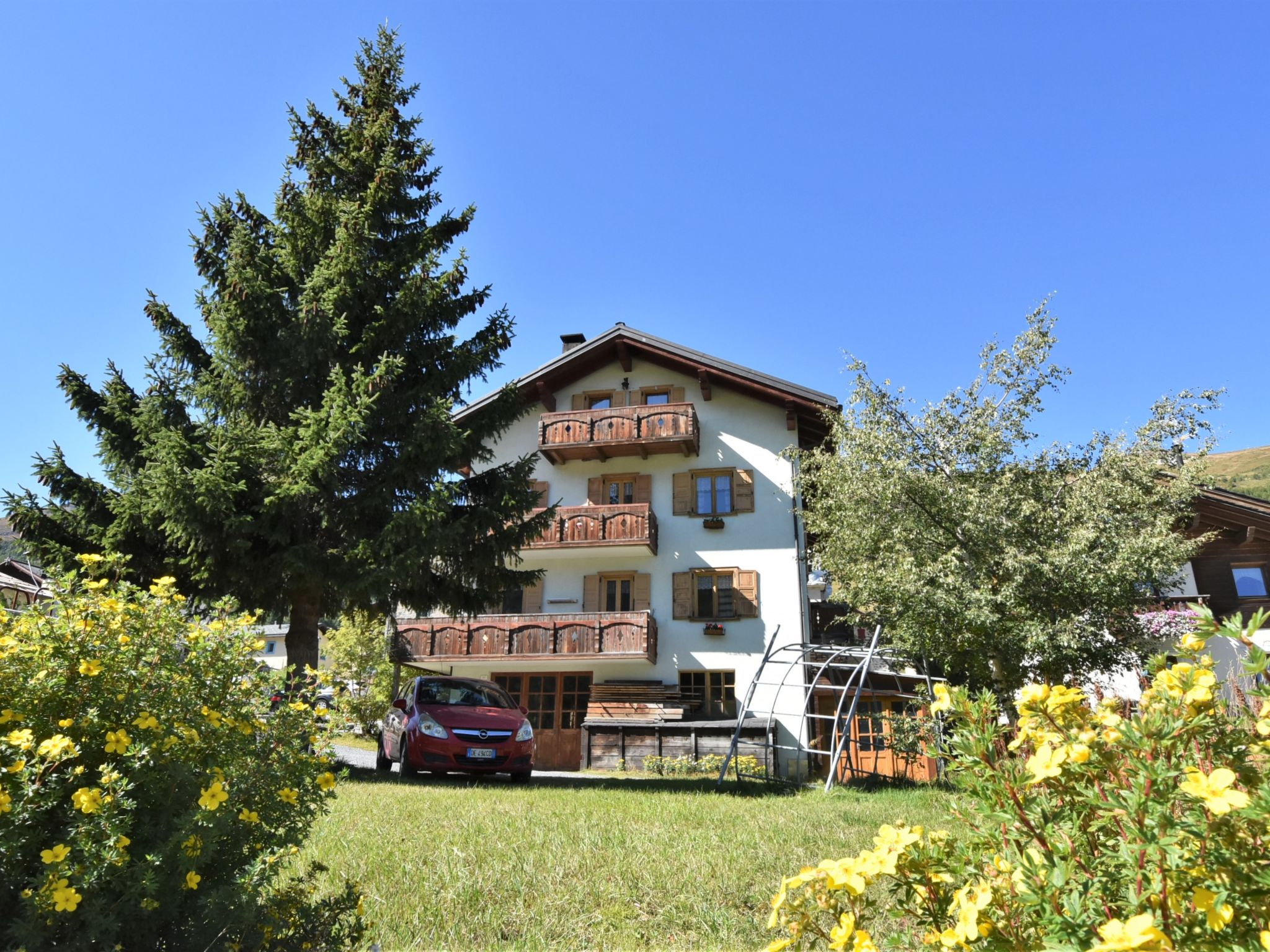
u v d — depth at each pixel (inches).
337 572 480.1
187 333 538.0
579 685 840.3
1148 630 528.4
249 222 573.9
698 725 752.3
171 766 98.9
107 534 460.4
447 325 588.1
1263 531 747.4
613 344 925.2
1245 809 53.5
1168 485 561.3
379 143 612.7
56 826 92.0
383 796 330.3
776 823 276.1
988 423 573.6
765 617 818.8
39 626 108.7
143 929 90.7
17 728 99.2
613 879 190.9
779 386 856.3
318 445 472.1
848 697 778.2
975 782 68.8
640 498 880.9
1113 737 62.2
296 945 106.2
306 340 510.0
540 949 150.4
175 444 457.1
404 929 152.7
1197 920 55.5
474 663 830.5
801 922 72.9
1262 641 444.8
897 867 70.4
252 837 110.1
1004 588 507.2
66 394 494.3
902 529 562.3
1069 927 57.0
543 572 580.4
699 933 159.8
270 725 121.0
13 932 79.2
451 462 549.6
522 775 474.6
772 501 855.1
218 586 474.0
